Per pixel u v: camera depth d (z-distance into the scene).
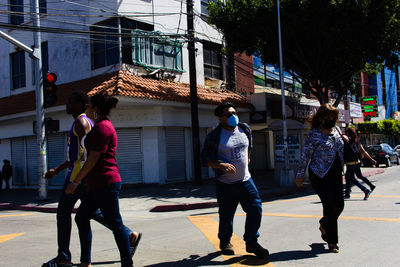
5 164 17.84
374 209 7.45
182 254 4.67
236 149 4.27
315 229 5.79
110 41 15.41
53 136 16.75
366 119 34.19
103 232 6.74
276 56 16.91
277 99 19.92
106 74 15.51
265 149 22.83
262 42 17.19
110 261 4.48
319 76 17.17
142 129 15.62
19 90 19.58
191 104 14.62
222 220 4.46
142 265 4.24
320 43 15.74
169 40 17.00
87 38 16.44
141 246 5.25
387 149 23.67
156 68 16.45
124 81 14.15
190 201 10.90
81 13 16.61
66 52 17.41
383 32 14.52
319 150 4.51
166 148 15.98
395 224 5.82
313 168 4.53
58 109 15.19
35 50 12.45
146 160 15.55
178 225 7.15
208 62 19.20
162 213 9.90
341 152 4.56
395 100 40.09
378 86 36.75
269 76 22.55
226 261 4.23
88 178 3.78
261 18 15.46
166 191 13.51
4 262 4.71
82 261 3.97
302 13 14.71
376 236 5.11
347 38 14.66
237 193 4.30
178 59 17.53
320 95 17.41
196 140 14.70
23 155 18.34
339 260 4.09
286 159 13.95
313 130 4.57
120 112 15.32
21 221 9.05
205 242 5.31
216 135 4.28
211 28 19.47
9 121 18.48
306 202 9.47
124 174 15.39
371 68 19.66
